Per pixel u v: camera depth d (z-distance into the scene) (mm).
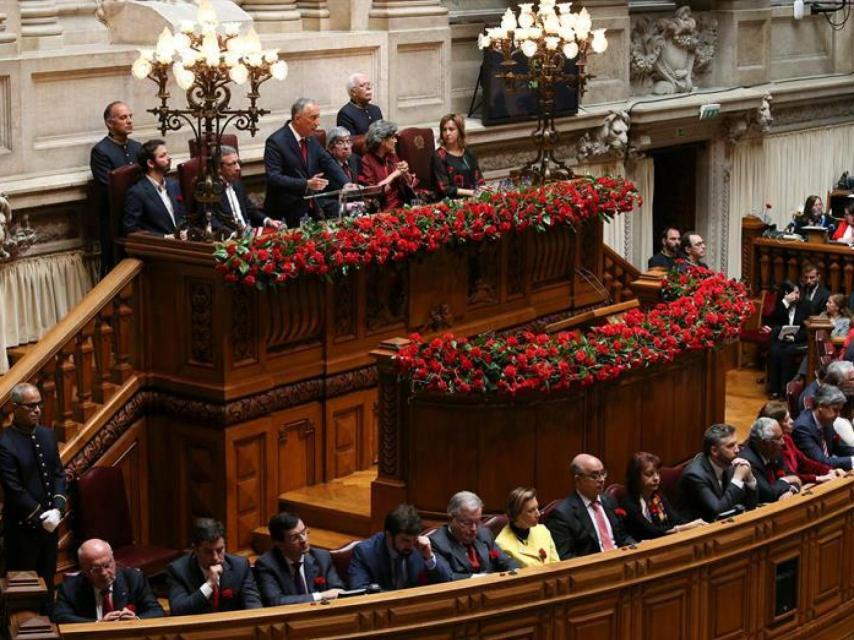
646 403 12789
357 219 12719
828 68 22750
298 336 12711
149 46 14039
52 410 11852
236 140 13750
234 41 12062
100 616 9875
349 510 12352
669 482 12000
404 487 11922
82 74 13234
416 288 13531
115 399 12125
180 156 13961
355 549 10312
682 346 12805
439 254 13641
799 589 11172
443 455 11859
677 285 14156
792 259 17734
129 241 12328
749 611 10781
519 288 14570
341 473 13102
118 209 12672
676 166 21141
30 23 13484
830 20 22594
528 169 15391
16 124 12742
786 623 11094
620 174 19234
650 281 14375
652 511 11453
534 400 11930
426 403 11828
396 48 15945
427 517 11906
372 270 13164
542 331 14719
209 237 12047
